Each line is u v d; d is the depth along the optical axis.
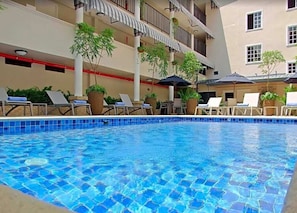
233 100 16.42
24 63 12.81
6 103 9.27
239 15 24.45
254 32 23.53
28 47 10.16
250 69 23.53
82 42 11.68
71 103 10.84
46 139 6.42
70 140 6.29
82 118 9.23
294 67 21.34
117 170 3.42
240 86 23.27
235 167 3.61
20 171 3.33
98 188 2.71
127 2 17.31
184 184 2.84
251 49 23.70
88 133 7.77
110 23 17.00
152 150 4.98
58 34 11.40
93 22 15.98
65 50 11.72
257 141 6.34
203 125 11.23
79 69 11.98
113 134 7.60
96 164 3.76
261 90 22.22
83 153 4.62
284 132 8.48
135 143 5.90
